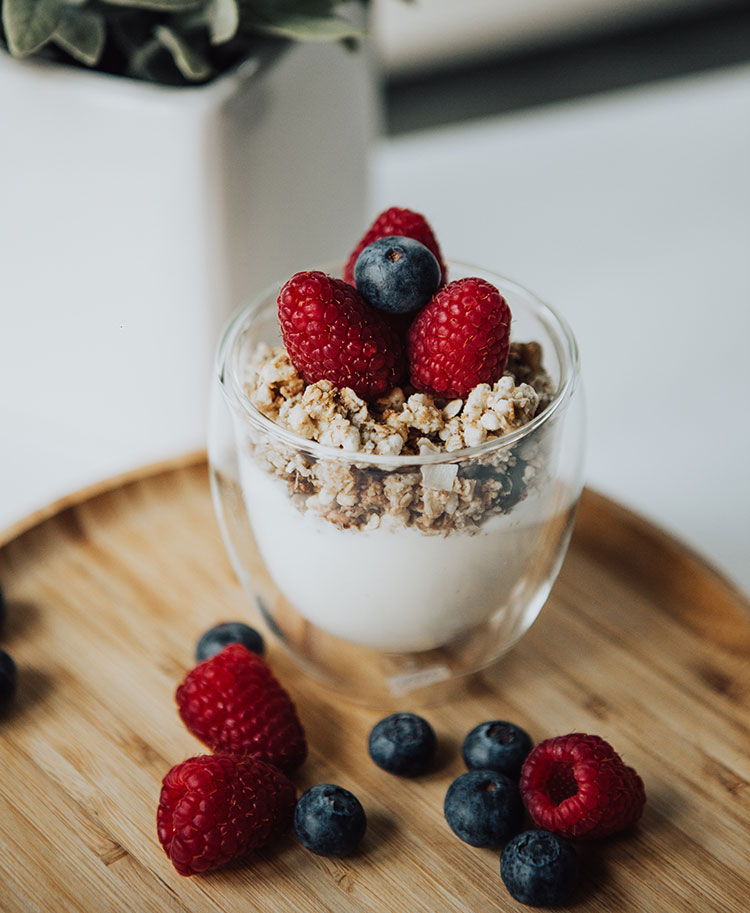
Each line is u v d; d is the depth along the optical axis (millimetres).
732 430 516
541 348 320
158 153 371
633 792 292
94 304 403
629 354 548
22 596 356
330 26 363
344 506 289
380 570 300
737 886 292
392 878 293
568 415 309
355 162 439
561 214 620
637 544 367
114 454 445
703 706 329
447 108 699
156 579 364
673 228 611
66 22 354
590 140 669
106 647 344
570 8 708
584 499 377
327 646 336
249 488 312
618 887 291
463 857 298
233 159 379
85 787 309
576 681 336
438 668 334
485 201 628
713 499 490
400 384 300
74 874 292
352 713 331
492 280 330
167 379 418
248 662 314
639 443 511
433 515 289
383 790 312
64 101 366
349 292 286
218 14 358
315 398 287
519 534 305
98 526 376
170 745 320
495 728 315
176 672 338
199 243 388
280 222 409
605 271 587
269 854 297
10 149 374
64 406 436
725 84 703
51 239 391
